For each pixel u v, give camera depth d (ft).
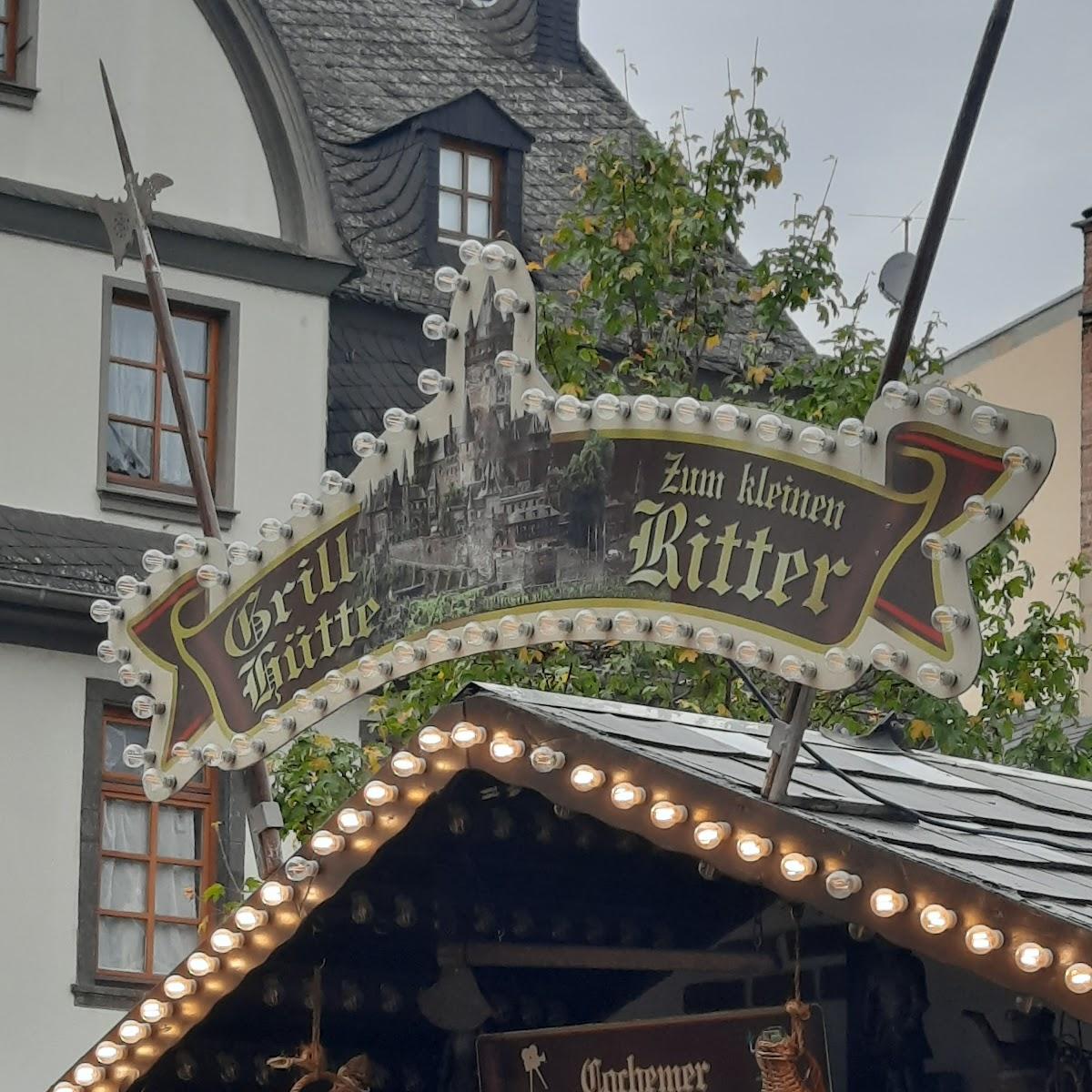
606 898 33.09
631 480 28.53
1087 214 97.60
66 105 73.77
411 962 34.06
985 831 29.71
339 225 77.05
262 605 33.40
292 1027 34.94
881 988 31.35
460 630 30.32
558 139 89.04
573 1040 32.12
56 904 68.85
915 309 26.32
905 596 25.90
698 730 31.78
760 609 27.07
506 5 93.61
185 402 44.14
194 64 75.82
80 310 72.90
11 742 68.95
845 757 33.99
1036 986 24.79
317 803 59.93
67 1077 34.06
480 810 31.24
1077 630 67.97
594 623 28.66
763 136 64.75
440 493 30.94
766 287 64.69
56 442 71.87
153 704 34.63
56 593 69.26
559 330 64.03
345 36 86.79
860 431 26.32
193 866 71.31
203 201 75.36
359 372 77.36
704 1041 31.04
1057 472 98.78
